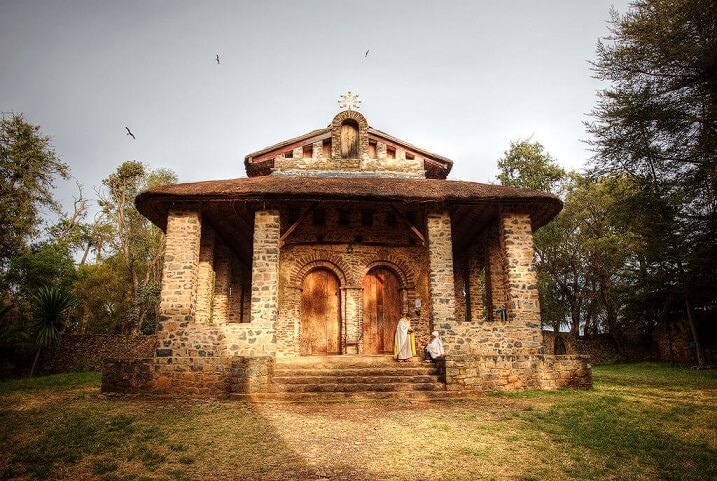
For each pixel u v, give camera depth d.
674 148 18.02
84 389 14.42
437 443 7.89
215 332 13.62
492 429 8.70
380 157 19.84
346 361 14.09
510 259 14.84
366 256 18.09
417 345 17.53
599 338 31.38
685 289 22.23
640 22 17.94
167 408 10.77
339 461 7.03
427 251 15.03
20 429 9.01
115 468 6.90
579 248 31.89
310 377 12.55
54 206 27.38
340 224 18.34
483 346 14.23
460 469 6.70
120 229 31.30
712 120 16.53
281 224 17.33
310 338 17.59
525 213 15.26
